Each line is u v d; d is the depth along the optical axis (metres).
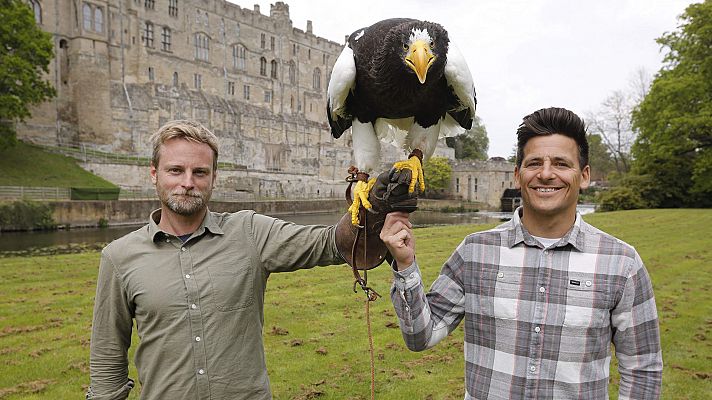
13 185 36.06
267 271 2.88
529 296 2.53
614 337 2.53
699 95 33.34
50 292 9.82
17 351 6.51
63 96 52.91
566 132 2.50
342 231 2.71
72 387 5.52
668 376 5.82
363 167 3.37
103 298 2.72
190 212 2.64
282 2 83.56
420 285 2.61
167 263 2.65
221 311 2.62
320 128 87.25
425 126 3.36
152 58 62.59
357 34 3.33
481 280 2.66
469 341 2.73
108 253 2.73
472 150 94.19
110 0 57.03
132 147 57.47
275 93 81.75
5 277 11.38
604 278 2.44
